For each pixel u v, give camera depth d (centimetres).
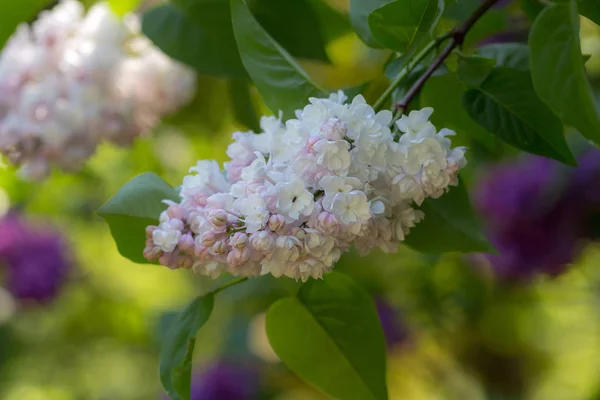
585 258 146
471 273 160
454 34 79
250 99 106
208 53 96
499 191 128
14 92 97
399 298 163
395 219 75
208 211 73
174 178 149
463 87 85
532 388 189
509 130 81
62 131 96
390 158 73
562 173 121
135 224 81
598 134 69
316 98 76
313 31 93
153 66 102
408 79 80
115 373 210
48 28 98
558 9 70
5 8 93
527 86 80
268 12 93
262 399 176
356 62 140
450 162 73
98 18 100
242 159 75
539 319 184
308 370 84
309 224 72
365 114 73
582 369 193
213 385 166
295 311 83
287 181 72
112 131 99
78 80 98
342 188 72
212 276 74
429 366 181
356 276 156
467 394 184
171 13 96
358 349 84
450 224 82
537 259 126
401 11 78
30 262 160
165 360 79
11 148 95
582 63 69
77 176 141
